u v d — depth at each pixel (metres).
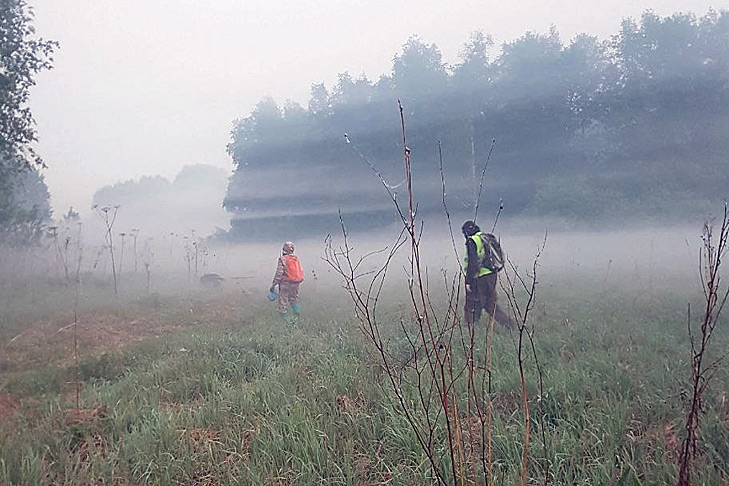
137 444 3.96
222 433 4.22
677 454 3.54
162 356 7.02
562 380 4.78
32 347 8.03
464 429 3.88
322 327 8.73
